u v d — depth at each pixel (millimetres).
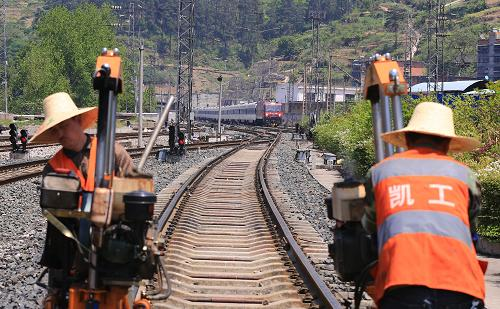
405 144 15438
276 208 48562
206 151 131125
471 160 50844
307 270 29750
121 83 15797
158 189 64312
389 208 13398
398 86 16125
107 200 14719
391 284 12727
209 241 39719
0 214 49125
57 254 16359
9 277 30141
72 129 16125
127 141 148000
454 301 12656
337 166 97062
